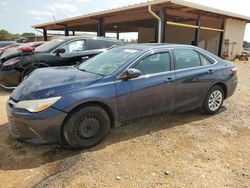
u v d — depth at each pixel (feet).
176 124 15.31
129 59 13.26
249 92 24.67
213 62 16.93
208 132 14.26
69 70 14.01
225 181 9.64
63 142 11.64
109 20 56.59
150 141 12.89
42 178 9.70
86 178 9.66
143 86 13.15
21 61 22.79
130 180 9.57
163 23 38.60
